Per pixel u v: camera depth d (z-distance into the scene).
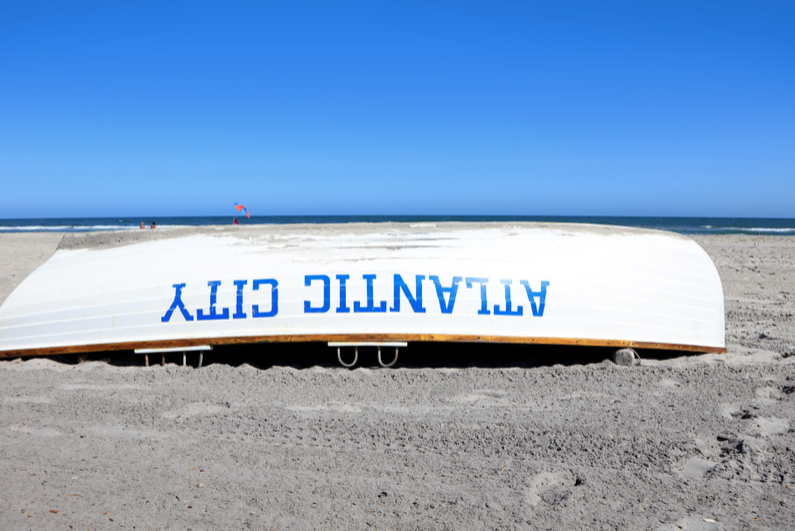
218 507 2.92
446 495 3.10
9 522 2.68
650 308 5.78
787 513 2.92
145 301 5.48
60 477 3.19
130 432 3.90
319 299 5.30
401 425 4.08
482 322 5.32
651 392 4.79
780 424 4.09
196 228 6.32
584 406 4.46
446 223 6.49
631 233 6.41
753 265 14.22
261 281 5.40
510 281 5.47
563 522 2.83
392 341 5.27
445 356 5.91
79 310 5.57
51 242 21.89
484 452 3.65
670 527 2.78
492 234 6.01
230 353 5.95
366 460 3.53
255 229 6.23
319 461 3.50
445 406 4.48
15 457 3.43
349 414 4.30
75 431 3.89
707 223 71.69
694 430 3.98
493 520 2.84
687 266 6.27
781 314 8.35
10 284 10.57
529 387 4.93
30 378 5.05
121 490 3.07
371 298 5.30
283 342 5.39
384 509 2.94
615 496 3.10
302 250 5.69
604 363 5.59
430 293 5.33
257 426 4.04
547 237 6.03
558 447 3.72
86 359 5.63
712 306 6.18
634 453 3.62
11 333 5.65
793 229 46.06
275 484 3.20
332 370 5.28
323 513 2.89
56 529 2.65
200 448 3.66
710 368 5.43
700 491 3.16
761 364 5.58
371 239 5.84
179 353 5.54
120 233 6.34
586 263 5.79
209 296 5.39
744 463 3.47
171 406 4.41
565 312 5.47
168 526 2.72
